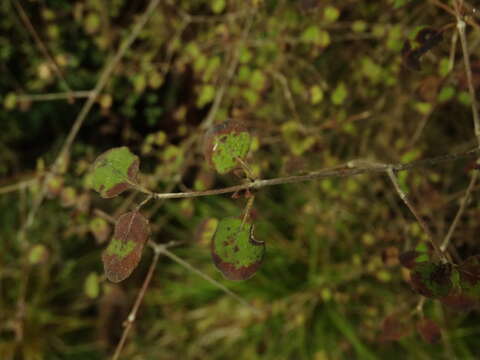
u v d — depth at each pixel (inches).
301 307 14.4
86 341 15.5
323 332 14.3
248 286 14.9
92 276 11.0
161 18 13.7
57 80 14.5
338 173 7.3
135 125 15.8
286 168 9.2
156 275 15.7
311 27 10.5
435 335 8.2
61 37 14.7
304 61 11.6
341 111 11.7
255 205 15.2
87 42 14.9
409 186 11.5
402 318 8.9
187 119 14.7
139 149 15.1
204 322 14.8
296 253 14.9
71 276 15.6
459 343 13.3
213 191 7.1
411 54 8.4
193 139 11.4
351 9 12.1
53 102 15.3
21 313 13.1
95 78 14.9
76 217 11.1
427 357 13.4
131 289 15.4
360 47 12.1
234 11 11.9
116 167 7.2
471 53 10.8
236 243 7.0
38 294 15.1
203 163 11.3
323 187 12.2
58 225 15.1
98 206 13.8
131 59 14.3
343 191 12.6
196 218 15.2
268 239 15.0
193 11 14.2
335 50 13.1
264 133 12.1
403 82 11.7
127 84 14.6
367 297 14.0
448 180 12.8
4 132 15.4
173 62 14.5
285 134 11.4
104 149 15.8
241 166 7.3
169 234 15.9
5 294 15.3
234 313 14.6
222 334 15.0
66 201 10.8
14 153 15.8
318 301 14.7
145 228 7.0
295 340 14.4
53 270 15.5
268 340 14.6
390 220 12.8
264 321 14.3
